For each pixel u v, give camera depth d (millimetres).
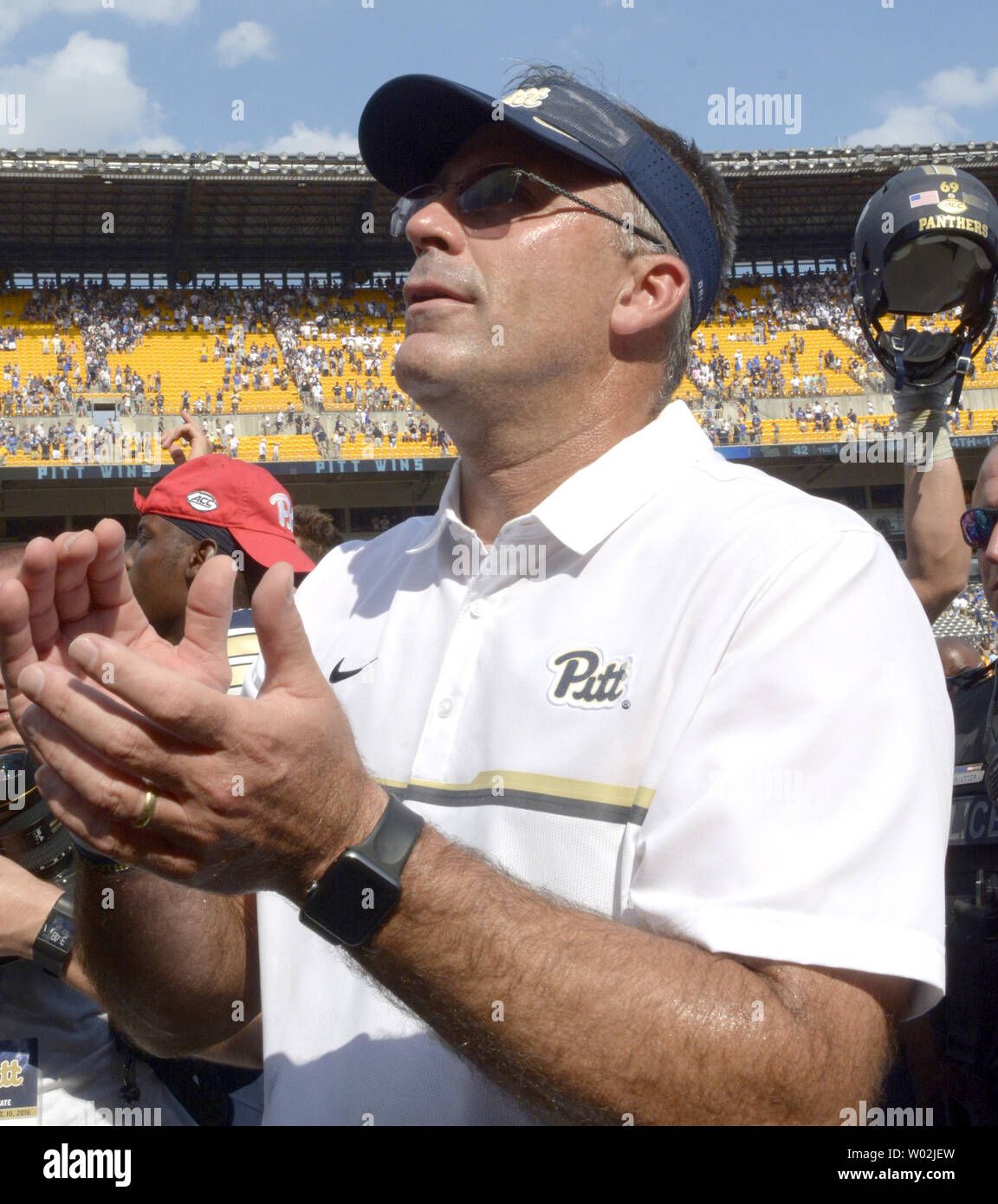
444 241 1677
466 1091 1396
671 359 1774
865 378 28078
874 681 1270
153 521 3352
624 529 1540
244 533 3377
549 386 1669
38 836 2271
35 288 28734
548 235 1651
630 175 1694
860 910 1176
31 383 26703
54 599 1239
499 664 1523
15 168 24766
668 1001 1109
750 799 1215
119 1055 2318
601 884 1342
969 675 2990
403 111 1759
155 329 28406
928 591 3191
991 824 2660
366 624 1825
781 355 28828
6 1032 2283
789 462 27219
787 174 27297
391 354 28609
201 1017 1681
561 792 1389
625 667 1421
